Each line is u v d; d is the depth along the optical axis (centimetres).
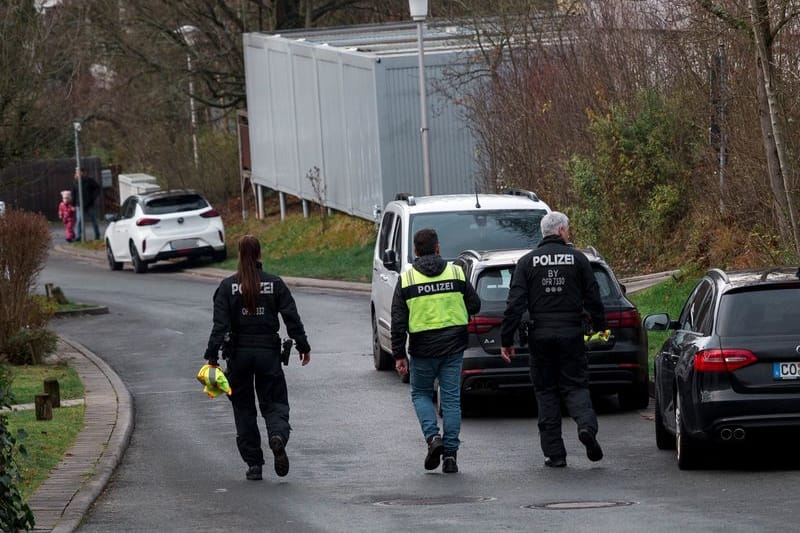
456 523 2862
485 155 9438
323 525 2925
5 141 8356
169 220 11856
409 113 10212
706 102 7250
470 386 4450
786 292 3447
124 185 16162
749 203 6575
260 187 13688
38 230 6259
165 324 8094
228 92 14675
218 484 3569
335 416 4753
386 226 5841
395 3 14738
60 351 6800
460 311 3681
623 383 4500
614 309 4494
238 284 3600
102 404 4975
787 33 5916
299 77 12069
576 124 8219
